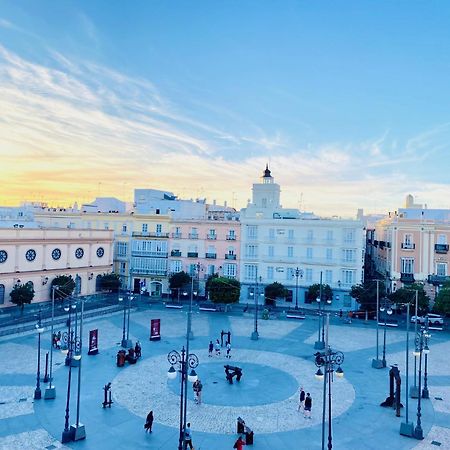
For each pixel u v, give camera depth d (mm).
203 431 27516
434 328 57281
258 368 40031
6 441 25625
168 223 80375
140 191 100875
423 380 37281
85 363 40062
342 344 48875
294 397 33344
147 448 25234
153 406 31062
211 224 77750
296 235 73438
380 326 58031
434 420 29703
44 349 43594
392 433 27750
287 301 73250
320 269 72062
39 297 64062
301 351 45875
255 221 75312
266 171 90750
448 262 66438
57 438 26109
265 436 27062
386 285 70750
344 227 71000
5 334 47656
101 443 25703
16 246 61031
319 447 25844
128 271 81438
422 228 67438
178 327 55625
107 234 75750
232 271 76500
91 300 68438
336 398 33188
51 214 89812
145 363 40531
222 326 56656
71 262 69062
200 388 31594
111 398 31812
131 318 60062
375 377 38031
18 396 32000
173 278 74188
